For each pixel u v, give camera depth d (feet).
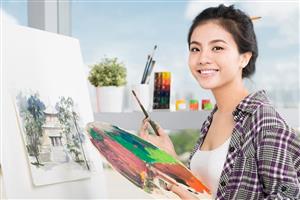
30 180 3.07
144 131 4.39
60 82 3.60
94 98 6.31
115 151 2.89
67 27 6.06
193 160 4.00
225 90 3.85
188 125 5.54
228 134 3.83
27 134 3.11
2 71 3.04
